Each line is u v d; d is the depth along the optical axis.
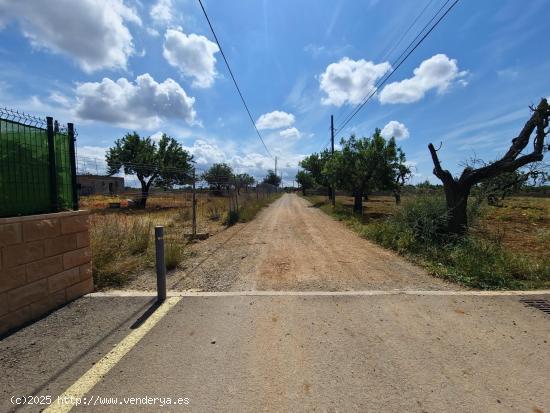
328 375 2.79
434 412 2.33
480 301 4.58
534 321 3.89
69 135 4.91
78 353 3.18
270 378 2.75
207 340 3.45
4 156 3.84
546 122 7.87
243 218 16.44
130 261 6.50
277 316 4.09
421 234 8.81
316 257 7.72
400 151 19.86
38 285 4.09
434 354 3.14
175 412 2.34
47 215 4.21
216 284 5.53
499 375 2.79
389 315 4.10
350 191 21.50
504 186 11.62
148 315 4.12
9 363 3.01
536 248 8.95
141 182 27.33
